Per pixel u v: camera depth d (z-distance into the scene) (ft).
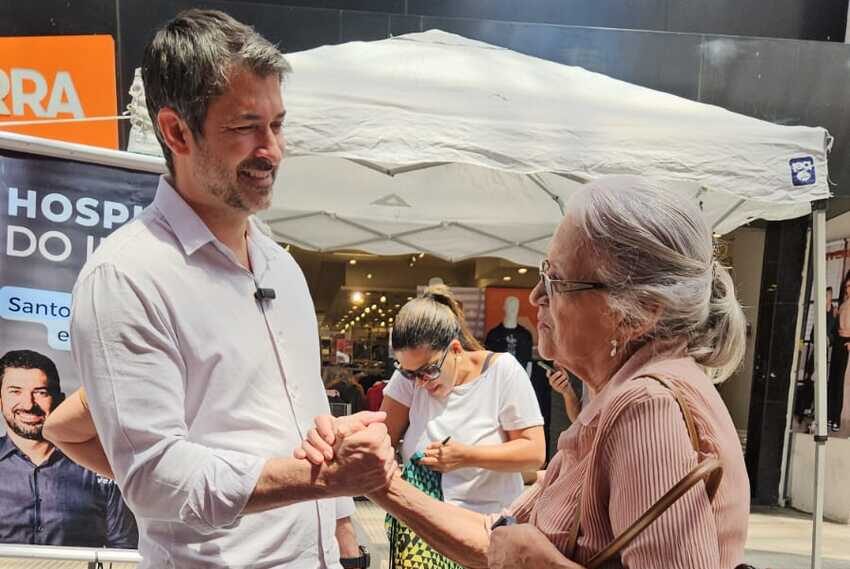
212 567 3.64
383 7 17.34
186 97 3.49
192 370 3.62
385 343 20.35
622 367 3.13
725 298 3.24
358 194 14.62
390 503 4.16
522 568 3.10
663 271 3.00
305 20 15.30
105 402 3.28
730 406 23.44
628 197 3.08
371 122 9.16
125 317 3.35
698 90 16.62
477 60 11.17
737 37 16.56
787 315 21.54
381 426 3.40
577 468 3.15
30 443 6.27
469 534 4.06
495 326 19.99
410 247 17.16
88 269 3.48
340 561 4.92
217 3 14.75
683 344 3.12
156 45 3.57
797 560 15.48
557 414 18.99
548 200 15.15
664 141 10.03
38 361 6.39
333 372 20.10
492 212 15.57
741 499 2.82
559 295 3.20
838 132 16.90
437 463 6.63
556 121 9.78
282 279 4.31
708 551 2.59
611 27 18.30
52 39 13.56
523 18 17.98
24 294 6.38
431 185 14.37
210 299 3.72
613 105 10.42
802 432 21.18
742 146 10.22
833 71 16.79
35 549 6.12
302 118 8.98
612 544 2.74
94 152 6.52
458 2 17.69
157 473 3.21
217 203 3.73
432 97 9.55
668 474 2.64
